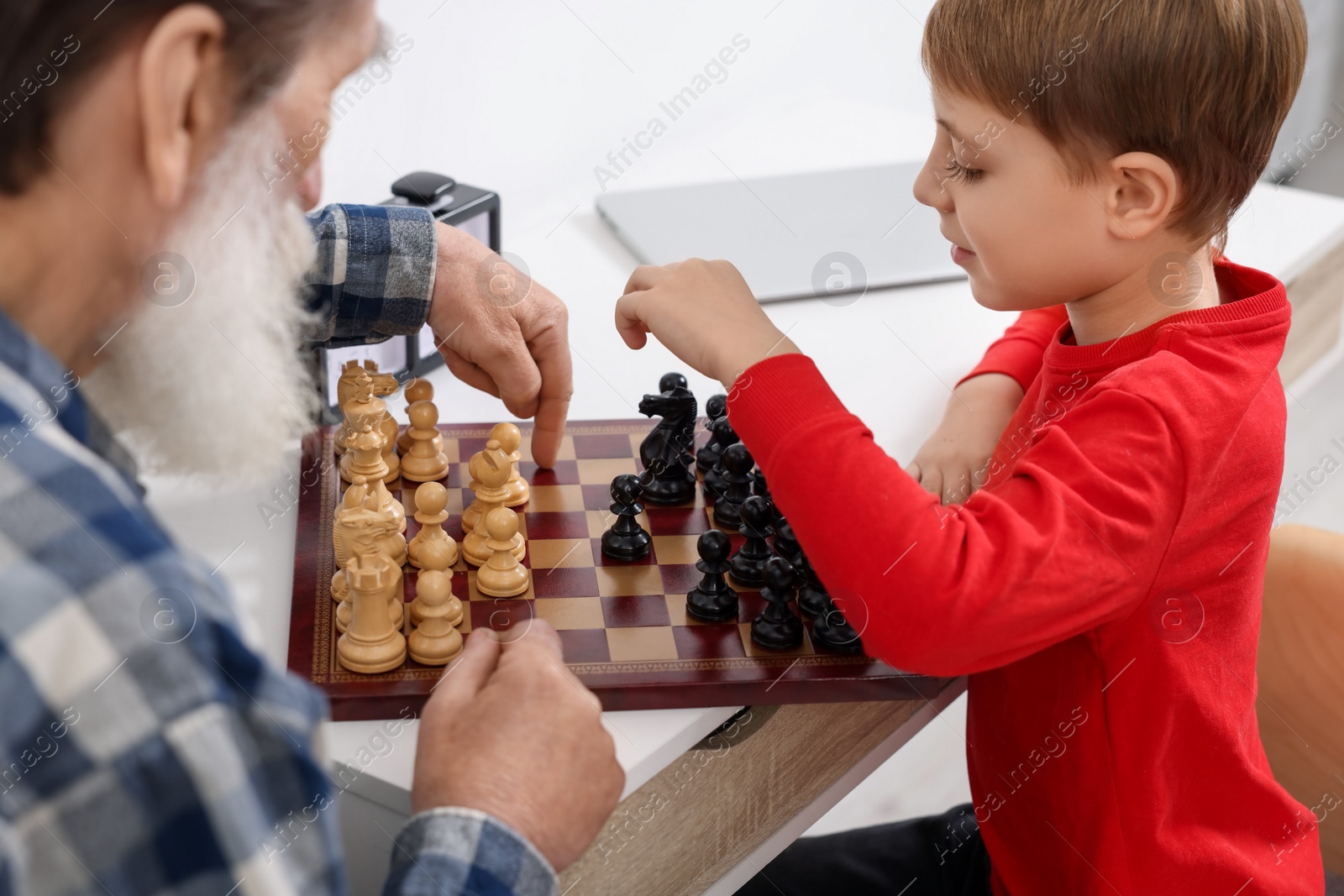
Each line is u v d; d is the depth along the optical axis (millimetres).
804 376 912
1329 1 3098
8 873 458
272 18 559
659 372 1400
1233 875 966
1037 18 877
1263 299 967
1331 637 1156
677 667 895
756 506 993
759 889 1104
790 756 1014
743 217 1697
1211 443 878
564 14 1690
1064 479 864
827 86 2158
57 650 466
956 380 1405
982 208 962
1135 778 937
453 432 1210
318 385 1181
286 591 967
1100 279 967
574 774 716
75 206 551
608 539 1021
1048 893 1009
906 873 1134
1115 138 889
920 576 828
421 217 1115
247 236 673
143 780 479
